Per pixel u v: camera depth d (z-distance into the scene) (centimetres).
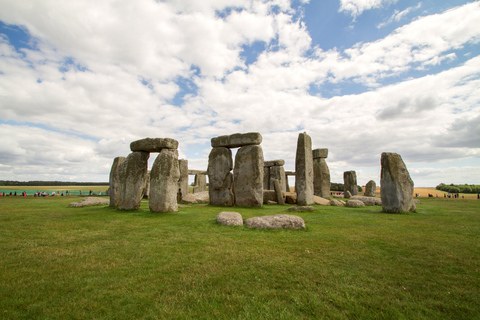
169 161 1058
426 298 302
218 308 281
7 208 1210
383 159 1136
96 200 1440
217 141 1545
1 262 416
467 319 259
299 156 1547
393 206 1080
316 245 519
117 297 305
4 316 259
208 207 1355
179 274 371
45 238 581
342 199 2177
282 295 309
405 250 484
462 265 406
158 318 262
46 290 319
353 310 276
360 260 430
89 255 456
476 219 882
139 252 473
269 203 1620
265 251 475
